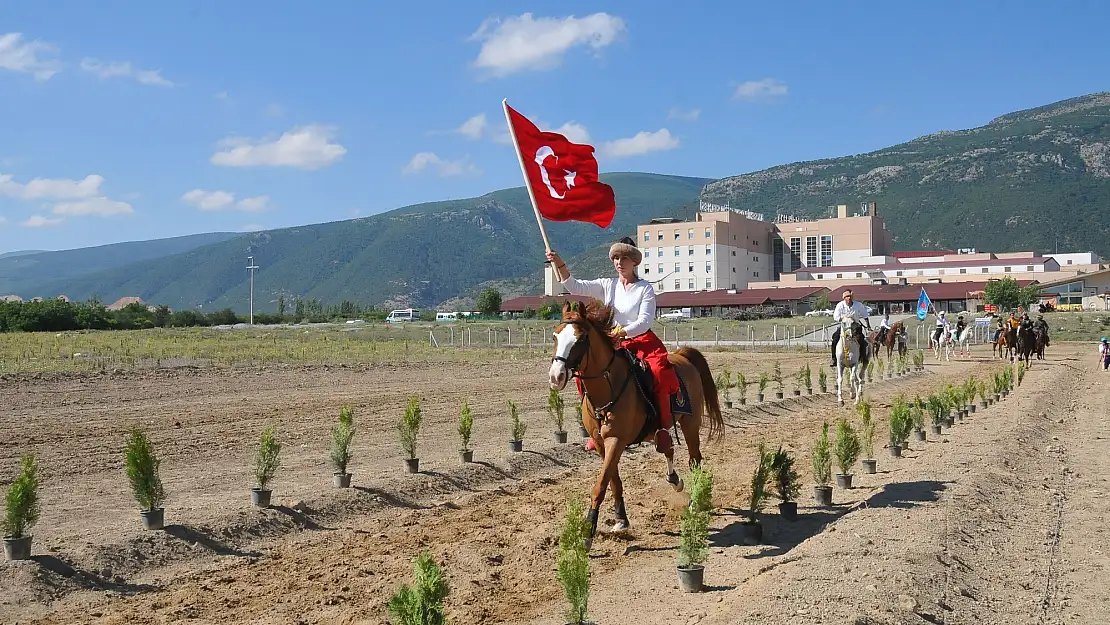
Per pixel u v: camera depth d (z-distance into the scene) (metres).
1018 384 28.42
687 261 146.25
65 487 12.27
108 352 40.28
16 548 8.34
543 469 14.34
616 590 7.96
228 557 9.29
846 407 24.02
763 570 8.14
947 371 37.75
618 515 9.95
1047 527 9.90
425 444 16.28
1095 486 12.32
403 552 9.35
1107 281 113.31
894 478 12.08
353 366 36.56
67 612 7.62
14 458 14.46
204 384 27.47
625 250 9.90
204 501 11.10
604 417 9.34
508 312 147.88
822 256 161.00
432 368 36.91
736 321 93.62
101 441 16.28
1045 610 7.34
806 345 60.50
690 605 7.39
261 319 132.88
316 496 11.25
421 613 5.77
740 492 12.30
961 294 117.00
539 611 7.46
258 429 18.05
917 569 7.73
